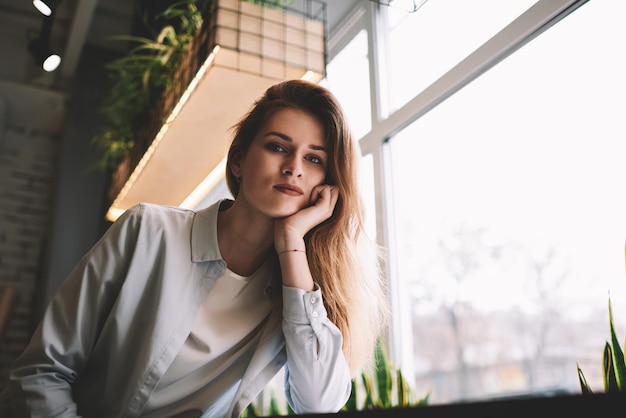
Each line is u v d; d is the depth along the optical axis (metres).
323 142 1.14
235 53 1.73
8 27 4.28
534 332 1.98
